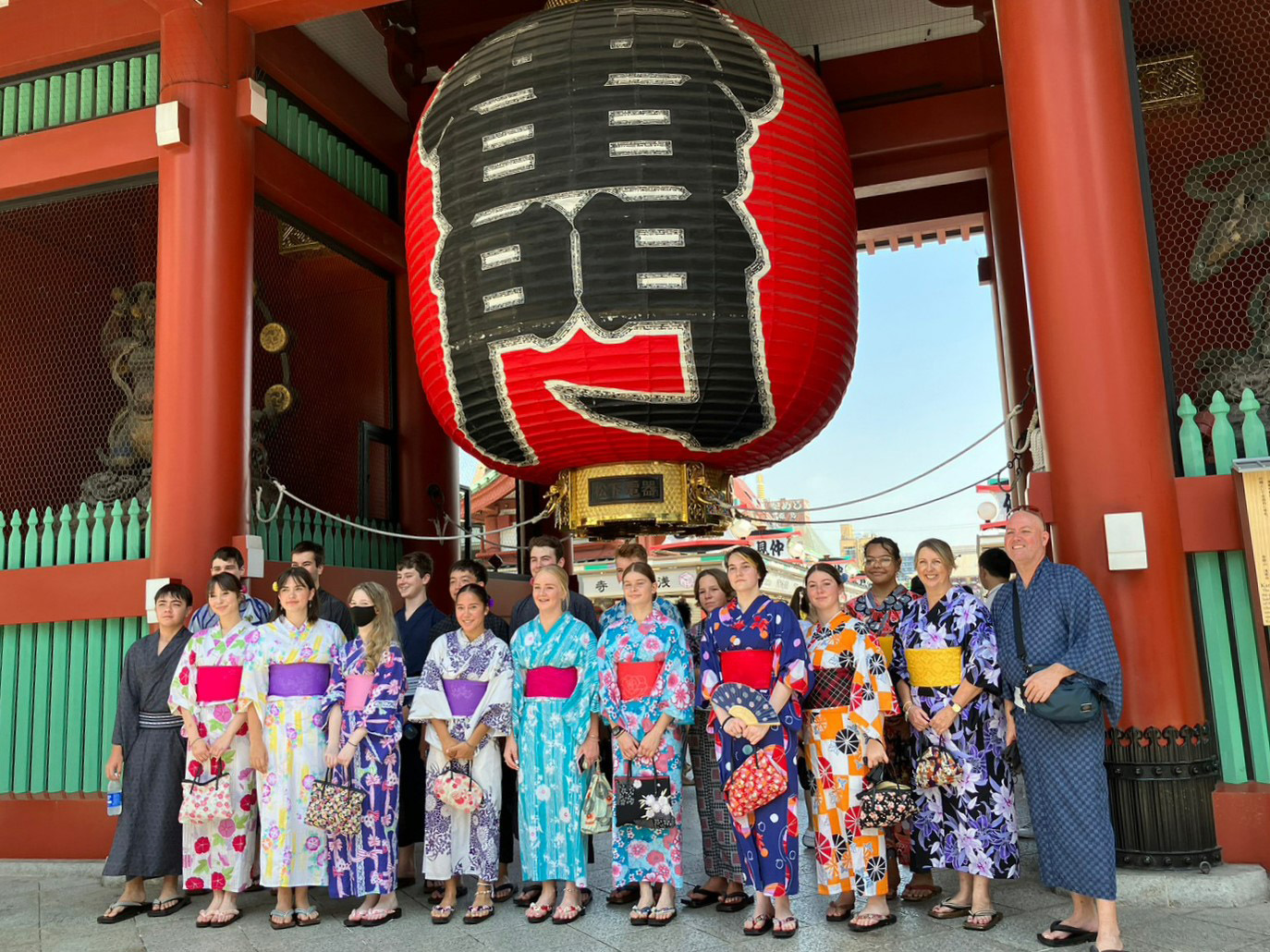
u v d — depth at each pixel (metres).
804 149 5.66
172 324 6.26
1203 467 4.79
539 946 3.99
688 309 5.29
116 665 6.46
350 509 9.20
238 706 4.61
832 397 6.16
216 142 6.48
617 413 5.55
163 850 4.80
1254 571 4.51
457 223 5.61
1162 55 6.39
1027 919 4.07
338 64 8.74
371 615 4.75
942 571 4.21
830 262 5.74
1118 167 4.73
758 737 3.96
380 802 4.57
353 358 9.37
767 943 3.88
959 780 4.04
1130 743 4.36
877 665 4.13
